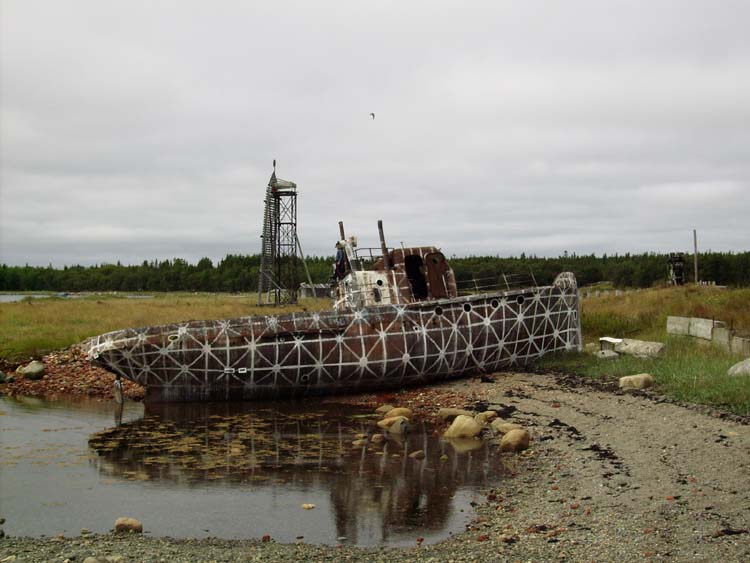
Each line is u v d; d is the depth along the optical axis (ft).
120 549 36.01
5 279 616.80
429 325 84.17
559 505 41.50
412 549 35.94
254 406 78.84
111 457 56.49
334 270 102.42
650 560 32.01
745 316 95.14
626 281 312.91
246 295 359.25
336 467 52.54
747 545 32.83
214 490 47.52
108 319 140.46
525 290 90.17
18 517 42.50
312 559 34.47
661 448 49.16
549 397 71.20
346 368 81.35
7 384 91.15
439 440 60.34
